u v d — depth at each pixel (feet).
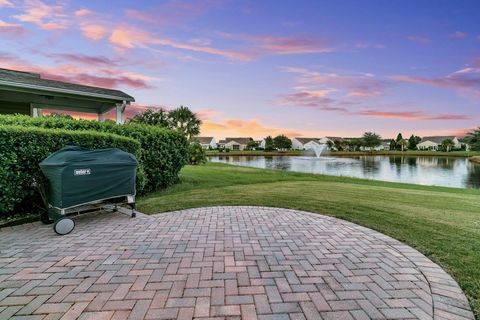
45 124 21.44
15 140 15.55
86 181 14.56
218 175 42.29
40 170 15.80
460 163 118.32
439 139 282.56
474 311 7.13
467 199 24.49
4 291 7.96
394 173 74.38
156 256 10.70
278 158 152.56
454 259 10.49
